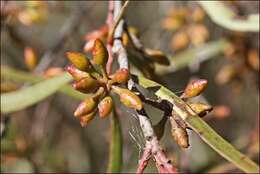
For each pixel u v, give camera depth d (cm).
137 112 24
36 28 66
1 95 37
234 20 36
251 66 53
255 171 23
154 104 25
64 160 60
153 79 32
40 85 36
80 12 57
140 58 32
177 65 50
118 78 25
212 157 54
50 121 66
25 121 60
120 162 33
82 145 67
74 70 26
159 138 25
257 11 53
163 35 58
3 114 43
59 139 67
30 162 53
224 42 52
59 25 66
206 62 66
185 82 60
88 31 60
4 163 51
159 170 22
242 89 61
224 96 69
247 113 71
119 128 33
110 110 25
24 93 37
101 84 25
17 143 50
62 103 67
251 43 53
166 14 59
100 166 67
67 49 57
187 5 57
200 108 24
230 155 23
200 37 52
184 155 49
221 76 55
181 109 24
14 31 53
